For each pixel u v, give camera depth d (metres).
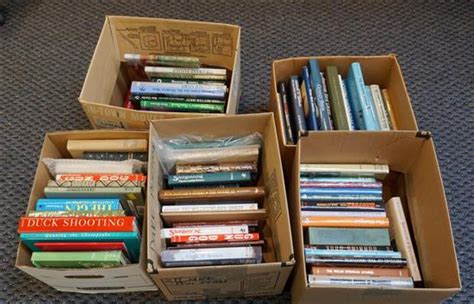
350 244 1.07
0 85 1.64
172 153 1.21
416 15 1.82
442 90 1.63
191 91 1.26
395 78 1.26
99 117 1.20
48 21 1.80
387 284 0.99
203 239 1.07
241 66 1.68
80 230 1.01
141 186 1.10
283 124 1.18
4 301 1.23
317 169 1.17
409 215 1.19
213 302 1.24
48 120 1.56
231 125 1.18
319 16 1.81
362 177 1.18
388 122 1.24
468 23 1.80
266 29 1.78
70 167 1.15
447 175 1.45
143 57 1.36
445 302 1.24
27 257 1.05
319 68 1.28
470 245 1.33
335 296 1.01
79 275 1.01
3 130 1.54
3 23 1.78
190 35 1.36
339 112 1.18
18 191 1.42
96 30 1.78
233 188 1.15
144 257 1.02
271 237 1.19
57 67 1.69
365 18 1.81
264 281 1.09
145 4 1.84
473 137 1.52
